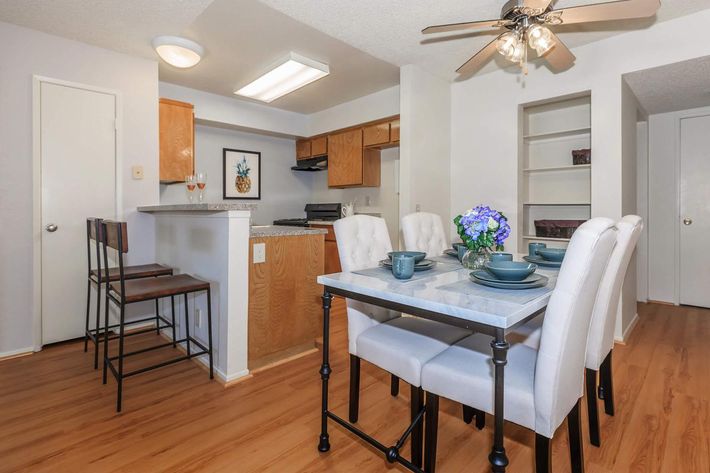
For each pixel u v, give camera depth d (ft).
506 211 11.34
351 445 5.32
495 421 3.52
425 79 11.53
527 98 10.81
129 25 8.49
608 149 9.45
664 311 12.23
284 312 8.26
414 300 3.98
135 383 7.11
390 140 13.89
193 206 7.24
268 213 17.31
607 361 5.96
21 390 6.79
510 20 6.73
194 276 8.33
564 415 3.82
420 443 4.79
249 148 16.56
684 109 12.46
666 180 13.01
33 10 7.81
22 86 8.46
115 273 8.30
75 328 9.29
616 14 6.33
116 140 9.76
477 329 3.52
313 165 17.26
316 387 7.01
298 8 8.00
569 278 3.49
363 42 9.57
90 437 5.42
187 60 9.80
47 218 8.84
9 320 8.39
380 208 15.90
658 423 5.80
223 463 4.91
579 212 11.48
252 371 7.64
